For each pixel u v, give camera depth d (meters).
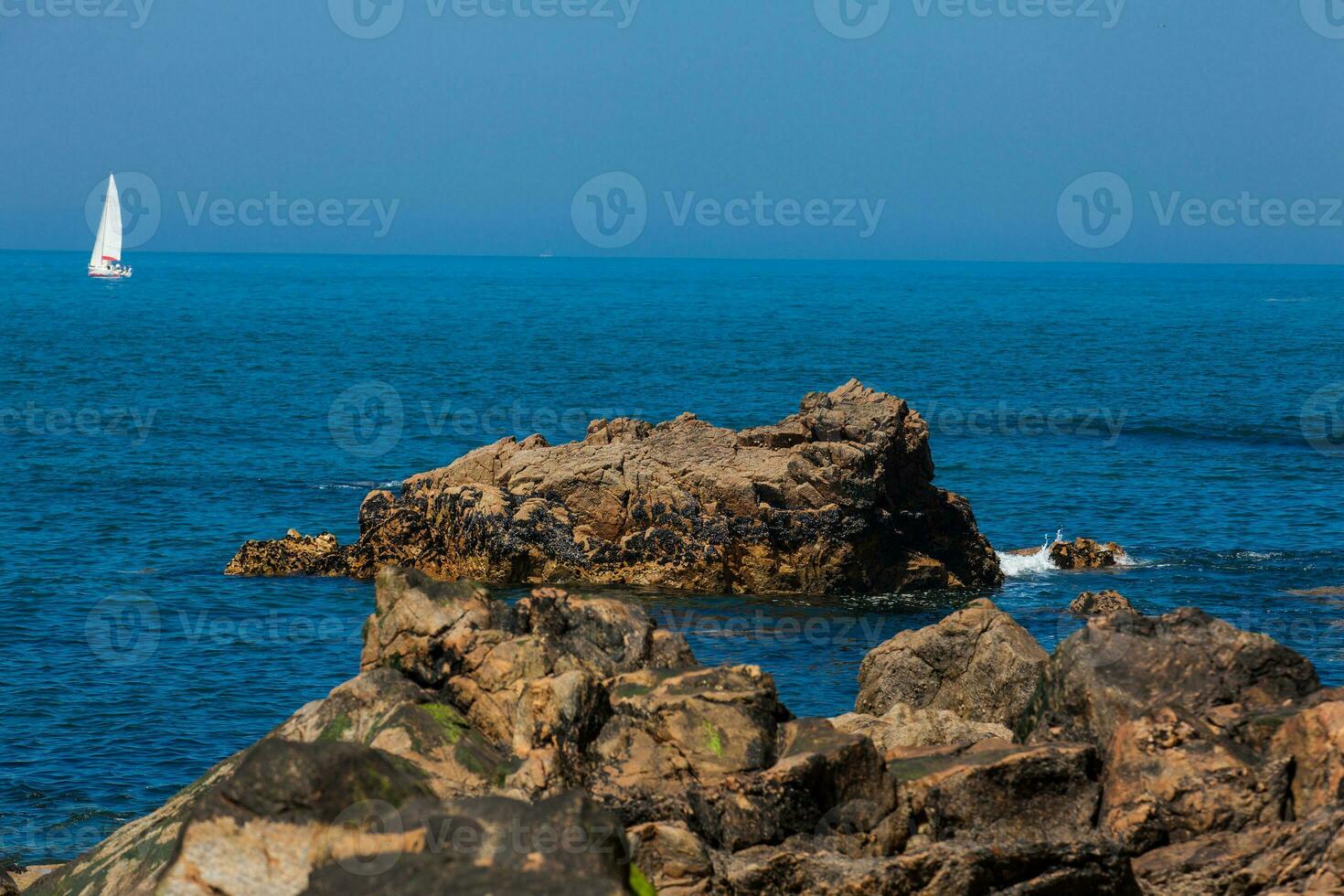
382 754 30.86
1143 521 126.31
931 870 32.75
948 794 35.56
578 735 36.03
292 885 27.95
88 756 64.31
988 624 53.19
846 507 102.06
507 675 38.31
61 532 115.75
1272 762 35.44
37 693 72.75
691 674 37.91
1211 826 35.03
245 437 173.25
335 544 106.44
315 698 73.44
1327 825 33.22
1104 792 36.06
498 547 103.06
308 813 28.39
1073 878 33.00
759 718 36.19
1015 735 42.22
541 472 107.00
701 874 33.00
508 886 24.69
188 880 28.28
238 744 66.44
